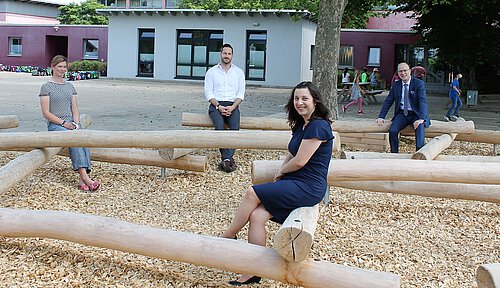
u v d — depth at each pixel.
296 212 3.82
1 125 7.98
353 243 5.05
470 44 23.41
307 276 3.55
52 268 4.28
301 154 3.98
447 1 14.95
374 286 3.42
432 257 4.79
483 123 16.09
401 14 35.72
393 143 8.34
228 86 8.21
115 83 30.41
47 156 6.51
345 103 22.42
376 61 31.92
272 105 19.75
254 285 4.08
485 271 3.21
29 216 4.30
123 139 6.36
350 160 5.21
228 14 31.12
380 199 6.45
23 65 39.69
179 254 3.82
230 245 3.73
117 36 33.50
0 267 4.25
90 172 7.42
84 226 4.12
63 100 6.72
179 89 27.11
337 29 10.34
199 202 6.32
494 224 5.74
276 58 30.92
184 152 7.08
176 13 31.94
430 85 30.05
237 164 8.12
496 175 5.08
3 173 5.63
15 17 47.69
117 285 4.02
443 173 5.08
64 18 48.66
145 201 6.31
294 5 15.87
